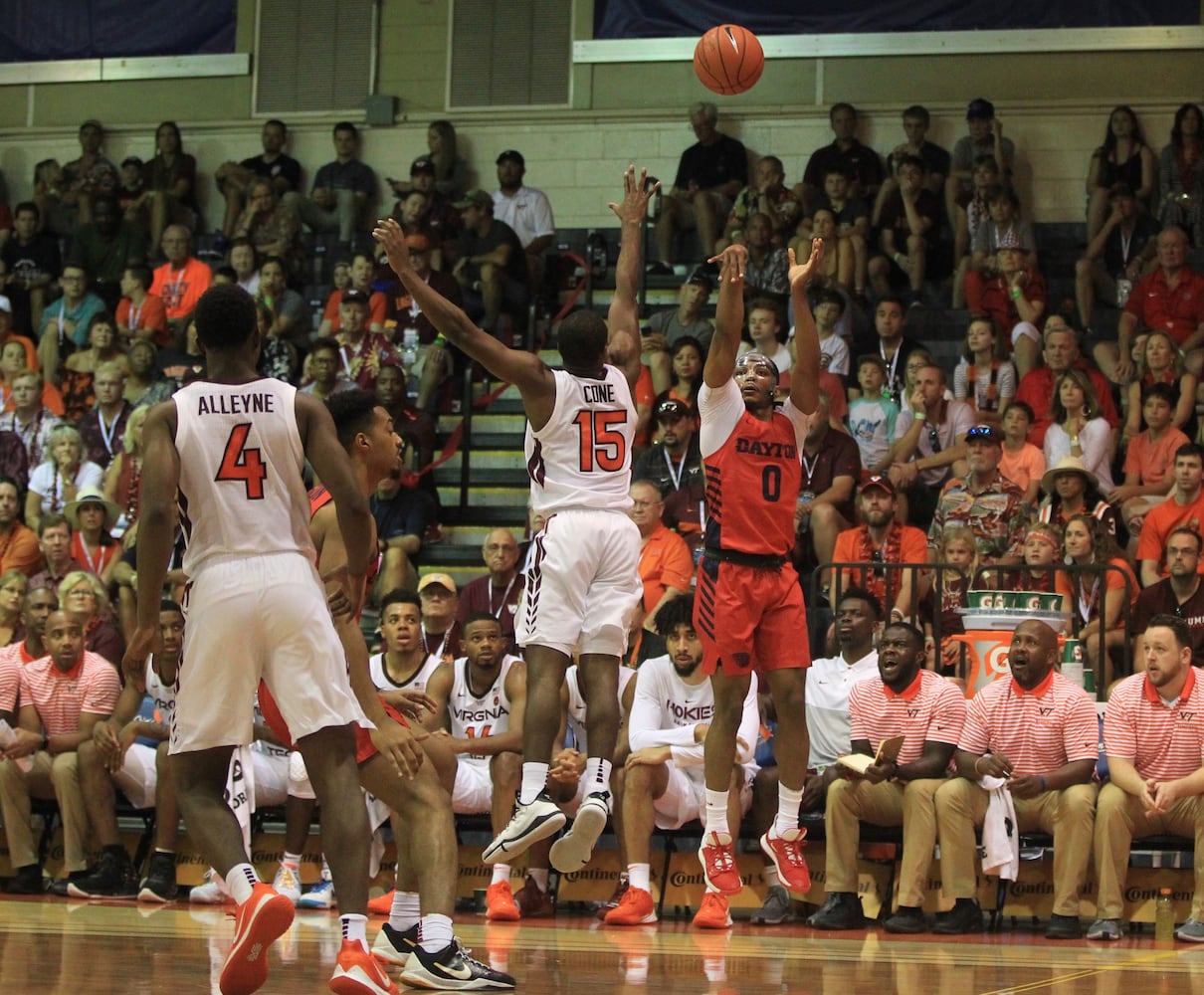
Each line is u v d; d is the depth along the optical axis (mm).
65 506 16281
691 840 12258
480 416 18359
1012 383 16719
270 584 5875
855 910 10836
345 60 22984
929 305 18875
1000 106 20891
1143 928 11102
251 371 6219
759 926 10922
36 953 7586
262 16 23281
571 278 20359
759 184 19594
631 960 8125
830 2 21531
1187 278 17109
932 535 14258
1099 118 20641
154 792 12711
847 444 15102
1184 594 12461
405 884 7281
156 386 17297
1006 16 21062
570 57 22328
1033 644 10984
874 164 20203
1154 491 14461
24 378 17734
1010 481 14266
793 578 8672
